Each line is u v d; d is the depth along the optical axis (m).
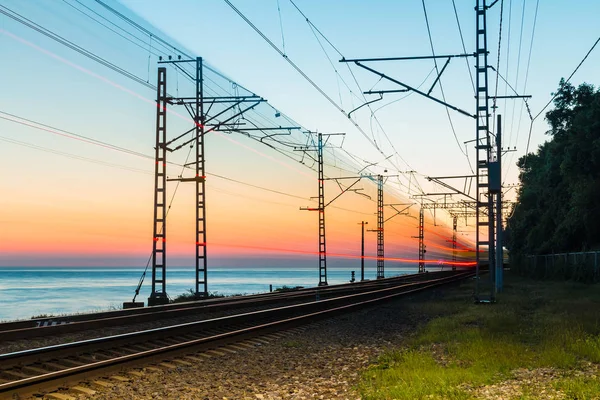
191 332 18.72
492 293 31.47
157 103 35.25
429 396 10.00
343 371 13.22
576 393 9.67
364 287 52.03
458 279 67.44
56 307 77.50
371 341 18.31
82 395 10.38
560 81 66.19
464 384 11.00
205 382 11.80
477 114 30.89
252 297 36.44
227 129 36.00
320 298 38.91
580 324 18.41
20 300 94.25
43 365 12.67
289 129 35.75
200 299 36.94
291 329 20.73
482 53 30.19
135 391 10.82
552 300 31.38
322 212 58.69
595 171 58.66
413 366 13.03
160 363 13.42
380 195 78.00
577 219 65.00
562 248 68.56
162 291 34.00
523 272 80.38
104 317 23.58
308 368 13.61
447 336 18.12
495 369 12.38
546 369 12.30
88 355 14.06
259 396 10.69
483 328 19.66
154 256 34.12
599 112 57.72
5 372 11.85
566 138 64.19
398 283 60.28
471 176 40.78
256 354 15.33
